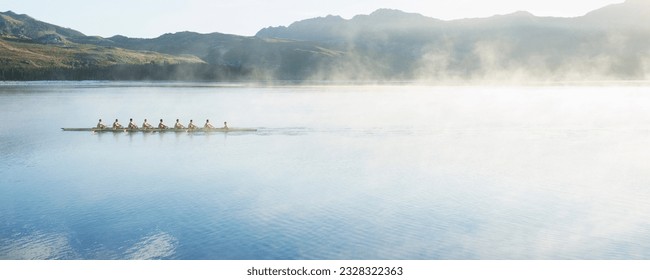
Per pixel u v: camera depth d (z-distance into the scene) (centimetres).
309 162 4819
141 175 4344
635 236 2852
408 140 6097
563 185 3909
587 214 3209
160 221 3142
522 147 5594
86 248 2761
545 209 3316
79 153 5375
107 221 3158
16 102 12075
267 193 3741
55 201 3575
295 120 8194
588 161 4806
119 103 11838
